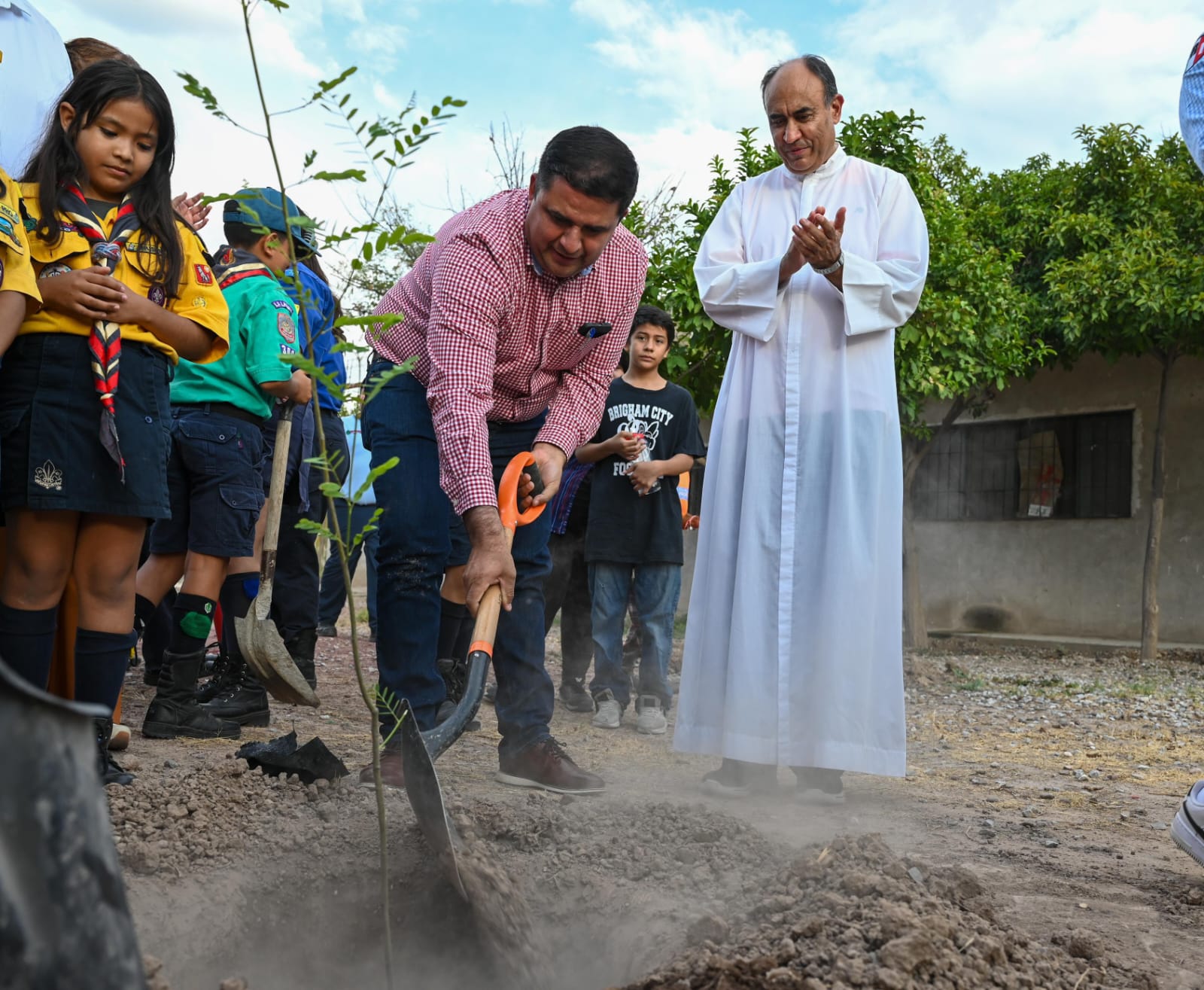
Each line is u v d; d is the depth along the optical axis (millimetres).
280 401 4215
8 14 3467
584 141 2955
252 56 1557
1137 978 1989
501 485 2879
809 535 3766
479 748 4406
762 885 2191
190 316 3158
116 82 2969
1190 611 12422
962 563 14141
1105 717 7039
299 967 2258
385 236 1660
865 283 3678
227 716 4422
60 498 2857
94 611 3023
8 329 2676
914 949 1701
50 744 996
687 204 10125
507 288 3150
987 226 13273
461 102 1591
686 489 6426
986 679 9273
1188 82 3113
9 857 965
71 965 993
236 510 4160
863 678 3662
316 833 2455
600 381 3527
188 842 2400
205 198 1650
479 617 2617
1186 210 12109
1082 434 13344
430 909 2264
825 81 3939
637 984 1741
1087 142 12742
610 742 5086
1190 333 11289
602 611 5539
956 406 12664
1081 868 2984
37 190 2918
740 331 3893
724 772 3904
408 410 3357
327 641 8930
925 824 3510
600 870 2441
